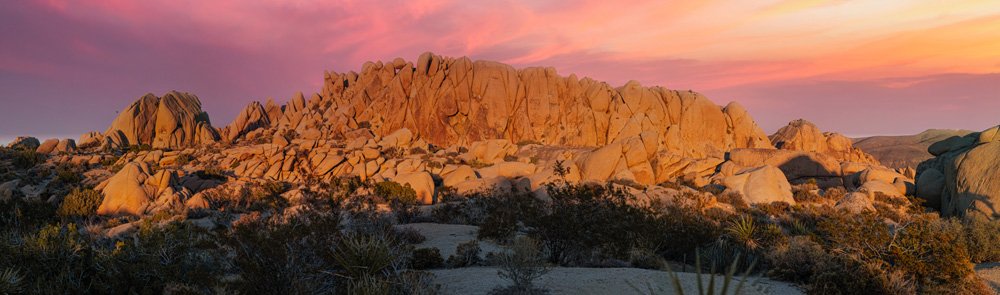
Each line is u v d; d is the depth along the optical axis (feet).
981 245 67.31
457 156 302.04
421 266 53.83
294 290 35.60
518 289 40.88
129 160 255.29
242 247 37.47
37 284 39.60
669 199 123.65
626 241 58.70
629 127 339.57
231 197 168.04
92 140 315.99
